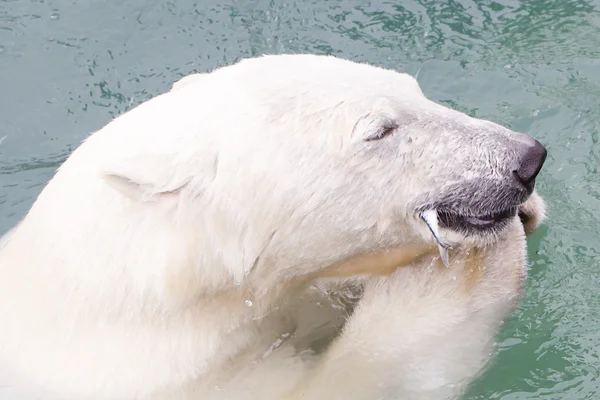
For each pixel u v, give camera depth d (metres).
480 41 10.12
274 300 6.46
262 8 10.77
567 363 6.68
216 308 6.18
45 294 6.09
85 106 9.77
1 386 6.11
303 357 6.50
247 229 5.88
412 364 6.16
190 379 6.12
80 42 10.46
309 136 5.85
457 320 6.27
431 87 9.57
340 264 6.35
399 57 9.95
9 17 10.73
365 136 5.84
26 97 9.87
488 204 5.97
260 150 5.80
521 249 6.70
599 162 8.36
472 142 5.96
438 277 6.44
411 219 6.09
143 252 5.80
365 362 6.14
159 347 6.04
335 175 5.88
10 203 8.74
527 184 5.95
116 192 5.86
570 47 9.89
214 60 10.16
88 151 6.10
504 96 9.34
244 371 6.32
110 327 5.99
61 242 6.00
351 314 6.62
